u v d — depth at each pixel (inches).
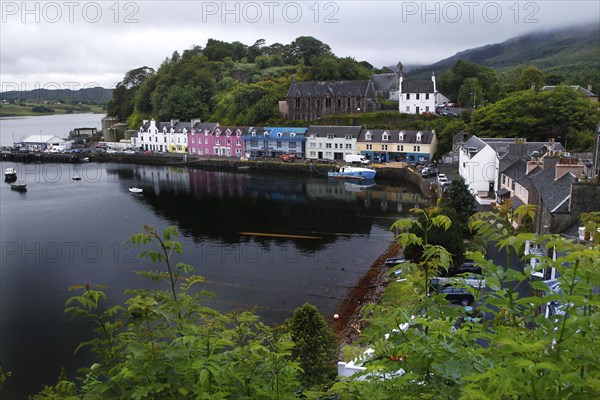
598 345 177.9
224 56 6038.4
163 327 255.4
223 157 4119.1
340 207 2480.3
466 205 1573.6
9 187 3134.8
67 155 4360.2
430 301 258.4
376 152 3595.0
